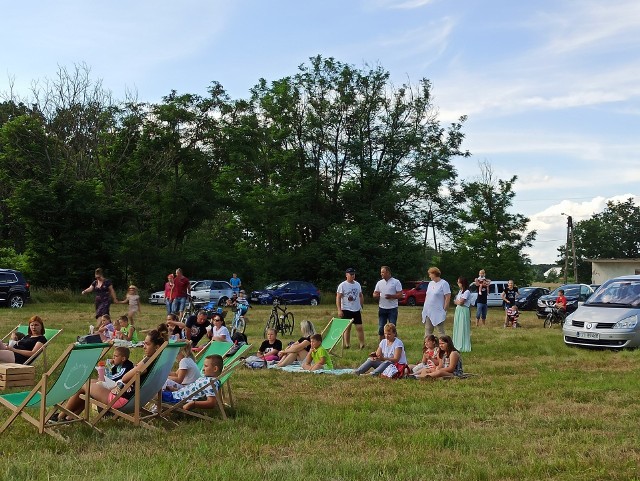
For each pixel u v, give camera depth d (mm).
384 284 18234
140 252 47594
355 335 21938
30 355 12398
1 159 47156
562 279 101875
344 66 62406
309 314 34000
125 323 17703
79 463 6801
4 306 34562
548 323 27000
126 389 8430
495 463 6883
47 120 51094
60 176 43844
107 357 14719
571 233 67062
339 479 6250
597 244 102750
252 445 7527
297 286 48625
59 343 17766
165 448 7484
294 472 6430
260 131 55906
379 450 7414
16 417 8117
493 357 16500
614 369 14375
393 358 13234
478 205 68438
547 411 9672
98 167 50375
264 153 61625
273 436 8047
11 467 6543
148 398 8750
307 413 9438
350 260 56531
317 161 63062
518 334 22656
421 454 7203
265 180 62781
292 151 61531
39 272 43281
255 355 15188
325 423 8742
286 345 19812
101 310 21516
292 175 62312
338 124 62656
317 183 62062
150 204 51406
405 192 61500
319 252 57375
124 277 47531
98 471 6543
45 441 7668
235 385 12047
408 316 33469
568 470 6633
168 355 8461
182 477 6215
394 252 58250
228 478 6211
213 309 22688
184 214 52312
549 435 8219
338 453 7266
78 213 43844
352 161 62656
